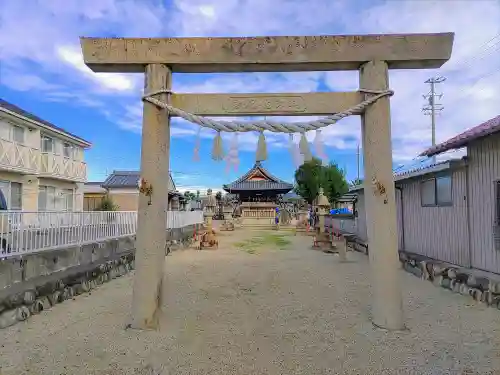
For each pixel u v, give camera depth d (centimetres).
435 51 436
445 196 803
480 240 676
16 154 1438
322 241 1474
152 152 441
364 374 332
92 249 819
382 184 434
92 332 445
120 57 444
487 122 729
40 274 629
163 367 347
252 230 2811
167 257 1201
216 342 410
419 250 920
